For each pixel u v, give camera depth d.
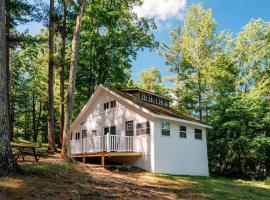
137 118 22.23
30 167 12.41
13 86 41.31
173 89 40.78
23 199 8.67
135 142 21.94
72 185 10.86
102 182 12.48
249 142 28.20
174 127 22.91
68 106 18.75
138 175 17.98
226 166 31.28
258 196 15.50
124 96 23.31
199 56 38.59
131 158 21.94
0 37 10.72
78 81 34.22
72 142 24.31
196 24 38.91
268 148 28.62
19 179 10.05
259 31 36.38
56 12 23.17
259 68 36.22
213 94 37.53
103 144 20.22
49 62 23.14
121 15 32.09
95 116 26.45
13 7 21.83
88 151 21.75
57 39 32.75
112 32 31.47
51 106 22.77
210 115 35.34
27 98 45.72
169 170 21.56
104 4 31.44
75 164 17.44
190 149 24.20
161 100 28.64
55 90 37.88
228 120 30.42
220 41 38.88
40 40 24.34
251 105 29.94
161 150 21.20
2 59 10.59
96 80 34.22
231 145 28.91
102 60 32.97
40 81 41.81
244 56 37.59
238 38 38.00
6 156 10.31
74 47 19.25
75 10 24.17
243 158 30.83
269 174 29.80
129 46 32.09
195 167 24.41
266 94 33.28
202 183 17.34
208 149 31.56
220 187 16.61
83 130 27.94
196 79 38.28
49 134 22.47
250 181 25.81
